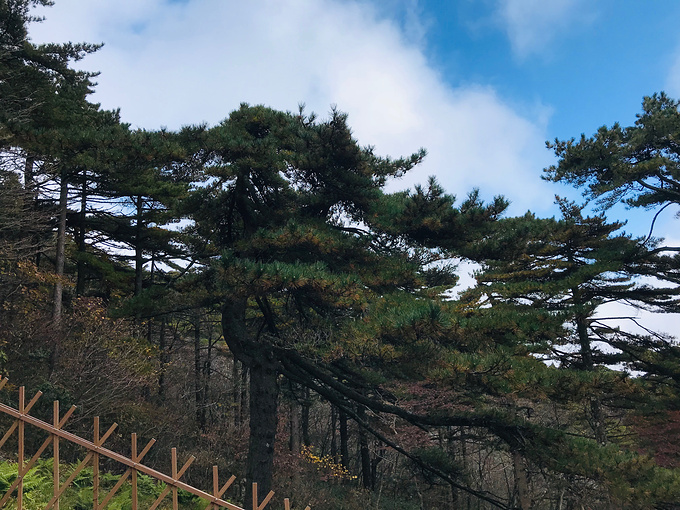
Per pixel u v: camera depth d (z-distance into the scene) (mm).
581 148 21750
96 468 4562
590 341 21703
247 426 21438
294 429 23922
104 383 14297
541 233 21766
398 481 26531
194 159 12867
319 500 19062
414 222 13406
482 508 25672
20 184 14141
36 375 13758
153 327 23453
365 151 13328
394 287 13461
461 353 10945
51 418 12570
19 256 14188
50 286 19125
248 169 13406
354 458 32438
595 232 22984
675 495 9570
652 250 21766
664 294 22375
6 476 7012
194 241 15672
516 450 12078
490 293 22391
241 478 17500
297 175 13727
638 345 22562
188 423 19469
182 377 22812
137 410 15648
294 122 14180
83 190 17578
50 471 8750
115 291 21078
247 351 12930
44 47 16719
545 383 10445
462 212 13578
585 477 10914
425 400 14406
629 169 20406
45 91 16250
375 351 10984
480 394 11383
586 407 21047
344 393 13461
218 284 11312
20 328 14375
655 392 22984
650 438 21172
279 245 11953
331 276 10758
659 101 21469
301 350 11859
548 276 23359
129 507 8180
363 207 14055
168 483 4449
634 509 10203
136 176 13883
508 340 12133
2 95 14734
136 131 12188
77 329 15547
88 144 12086
